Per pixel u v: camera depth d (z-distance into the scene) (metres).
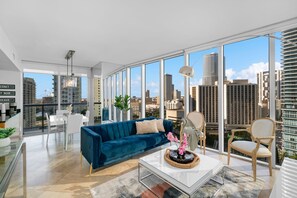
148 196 1.98
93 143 2.45
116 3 2.05
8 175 1.24
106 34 3.05
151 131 3.62
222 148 3.41
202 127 3.43
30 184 2.22
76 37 3.20
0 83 4.58
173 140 2.33
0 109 3.32
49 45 3.69
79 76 6.40
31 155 3.29
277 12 2.30
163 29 2.85
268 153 2.36
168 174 1.81
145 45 3.71
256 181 2.30
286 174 1.77
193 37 3.22
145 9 2.20
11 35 3.06
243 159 3.06
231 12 2.29
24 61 5.19
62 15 2.34
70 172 2.58
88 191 2.07
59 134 4.81
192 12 2.29
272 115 2.75
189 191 1.57
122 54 4.47
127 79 5.83
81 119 3.82
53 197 1.94
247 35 2.92
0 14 2.29
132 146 2.94
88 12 2.26
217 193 2.04
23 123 5.22
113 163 2.95
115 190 2.10
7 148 1.68
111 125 3.32
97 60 5.22
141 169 2.69
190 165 1.95
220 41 3.36
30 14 2.30
